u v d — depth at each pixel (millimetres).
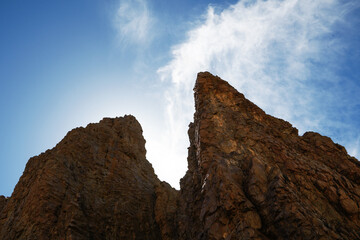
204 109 36812
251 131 33000
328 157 31281
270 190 22859
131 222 32438
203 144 31703
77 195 30406
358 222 22031
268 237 20688
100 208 31688
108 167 37688
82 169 34719
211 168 27031
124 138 45062
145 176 42281
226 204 22625
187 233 28500
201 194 26109
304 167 27172
